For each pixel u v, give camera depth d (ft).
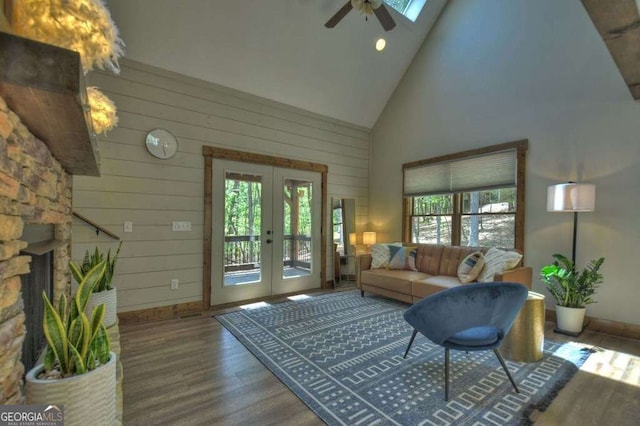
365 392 6.80
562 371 7.69
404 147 17.39
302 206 16.30
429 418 5.91
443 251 13.96
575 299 10.32
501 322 6.66
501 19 13.48
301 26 12.97
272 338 9.84
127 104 11.36
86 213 10.61
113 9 10.11
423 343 9.41
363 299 14.65
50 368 3.86
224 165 13.62
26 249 4.02
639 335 9.91
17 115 3.44
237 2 11.41
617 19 6.57
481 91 14.11
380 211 18.70
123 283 11.25
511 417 5.94
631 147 10.26
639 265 10.05
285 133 15.62
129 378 7.40
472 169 14.33
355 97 17.04
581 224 11.21
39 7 3.63
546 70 12.14
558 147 11.79
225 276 13.61
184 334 10.19
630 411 6.13
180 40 11.57
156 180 11.93
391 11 14.21
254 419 5.93
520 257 10.84
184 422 5.84
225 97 13.67
